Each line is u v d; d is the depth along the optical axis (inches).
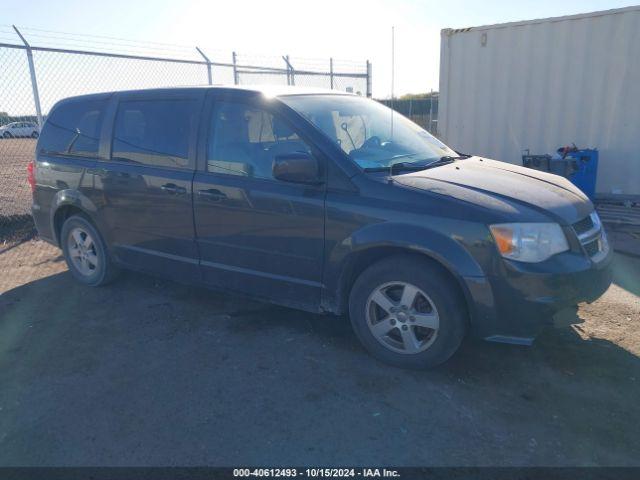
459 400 125.3
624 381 131.9
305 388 131.6
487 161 175.8
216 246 163.2
